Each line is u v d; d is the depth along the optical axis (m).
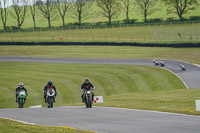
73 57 174.12
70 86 114.81
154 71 124.88
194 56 150.88
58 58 173.88
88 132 30.52
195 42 174.62
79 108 54.03
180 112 44.59
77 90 109.38
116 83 114.81
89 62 157.00
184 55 155.62
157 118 39.75
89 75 129.50
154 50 178.50
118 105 55.88
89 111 48.59
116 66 141.75
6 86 119.00
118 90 106.88
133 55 168.25
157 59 151.88
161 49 179.88
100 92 106.38
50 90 60.22
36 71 144.88
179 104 54.75
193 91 74.88
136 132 30.78
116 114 44.28
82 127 34.50
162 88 102.25
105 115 43.47
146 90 103.00
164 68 128.12
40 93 106.81
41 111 49.56
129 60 154.75
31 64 162.25
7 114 46.06
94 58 166.88
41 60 171.25
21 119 40.72
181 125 34.06
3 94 107.06
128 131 31.42
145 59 154.38
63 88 112.62
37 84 120.12
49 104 59.09
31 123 37.28
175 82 106.12
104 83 116.38
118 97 74.19
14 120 38.44
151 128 32.66
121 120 38.69
